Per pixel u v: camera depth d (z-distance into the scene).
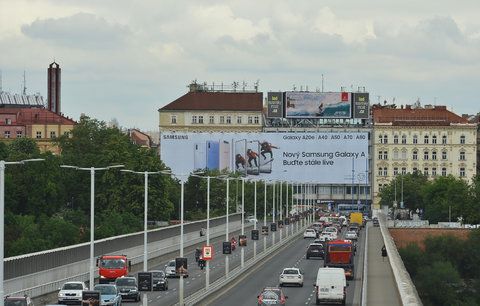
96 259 142.88
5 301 87.31
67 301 107.81
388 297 110.12
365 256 183.12
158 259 186.25
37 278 115.31
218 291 129.00
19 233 172.00
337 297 112.81
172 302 113.06
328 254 147.12
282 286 136.75
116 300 102.81
